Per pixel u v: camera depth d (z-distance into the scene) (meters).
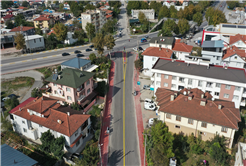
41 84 87.50
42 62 103.25
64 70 70.31
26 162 41.41
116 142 55.06
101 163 45.41
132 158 50.28
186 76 63.34
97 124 60.34
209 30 114.50
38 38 118.38
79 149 52.94
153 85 70.94
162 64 69.56
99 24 157.25
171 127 54.62
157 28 154.62
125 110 67.62
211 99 54.72
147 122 62.03
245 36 98.19
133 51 114.12
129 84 82.56
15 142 55.12
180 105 53.12
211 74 62.53
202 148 50.38
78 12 197.75
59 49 120.06
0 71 95.81
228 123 47.81
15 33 119.94
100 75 87.25
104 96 74.81
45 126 52.28
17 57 110.44
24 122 56.03
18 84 88.81
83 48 120.62
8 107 74.81
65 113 54.41
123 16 190.00
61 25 122.62
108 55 108.56
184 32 135.88
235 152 48.56
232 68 64.69
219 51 83.38
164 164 44.16
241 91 59.03
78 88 65.25
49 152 50.69
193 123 51.22
